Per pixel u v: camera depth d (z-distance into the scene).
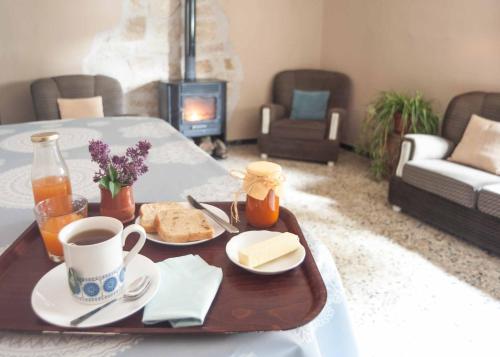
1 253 0.84
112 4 3.92
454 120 3.00
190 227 0.88
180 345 0.59
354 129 4.57
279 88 4.58
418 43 3.60
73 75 3.70
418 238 2.59
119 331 0.60
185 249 0.85
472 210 2.39
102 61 4.03
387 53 3.97
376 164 3.61
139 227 0.72
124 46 4.07
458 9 3.19
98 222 0.72
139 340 0.60
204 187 1.20
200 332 0.61
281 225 0.97
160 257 0.82
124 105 4.24
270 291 0.72
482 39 3.03
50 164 0.95
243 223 0.97
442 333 1.75
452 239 2.57
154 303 0.65
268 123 4.18
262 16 4.59
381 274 2.18
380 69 4.09
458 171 2.56
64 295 0.67
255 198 0.92
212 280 0.71
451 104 3.04
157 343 0.60
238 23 4.50
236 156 4.39
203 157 1.49
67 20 3.80
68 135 1.81
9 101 3.80
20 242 0.85
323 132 4.03
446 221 2.57
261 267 0.78
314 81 4.54
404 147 2.85
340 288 0.82
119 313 0.63
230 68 4.62
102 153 0.92
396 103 3.41
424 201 2.71
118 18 3.98
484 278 2.15
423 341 1.70
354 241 2.54
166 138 1.78
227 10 4.41
